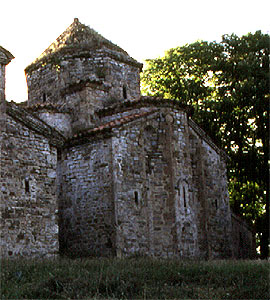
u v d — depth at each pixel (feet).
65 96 87.04
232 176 113.39
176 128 82.17
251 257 109.60
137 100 81.97
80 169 76.07
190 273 50.08
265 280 46.09
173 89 119.75
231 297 42.19
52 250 63.46
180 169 80.33
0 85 65.26
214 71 115.24
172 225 76.79
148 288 43.83
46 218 63.82
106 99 87.86
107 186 72.43
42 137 66.03
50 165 66.18
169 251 75.72
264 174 107.96
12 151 61.72
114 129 73.87
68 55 91.56
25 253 60.18
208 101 111.65
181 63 120.78
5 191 59.77
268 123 106.22
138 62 95.76
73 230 74.90
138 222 73.31
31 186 63.00
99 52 91.15
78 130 83.66
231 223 99.04
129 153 75.10
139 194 74.69
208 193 92.12
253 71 108.78
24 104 99.71
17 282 45.06
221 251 91.76
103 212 72.13
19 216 60.64
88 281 44.62
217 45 118.42
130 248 71.10
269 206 106.01
